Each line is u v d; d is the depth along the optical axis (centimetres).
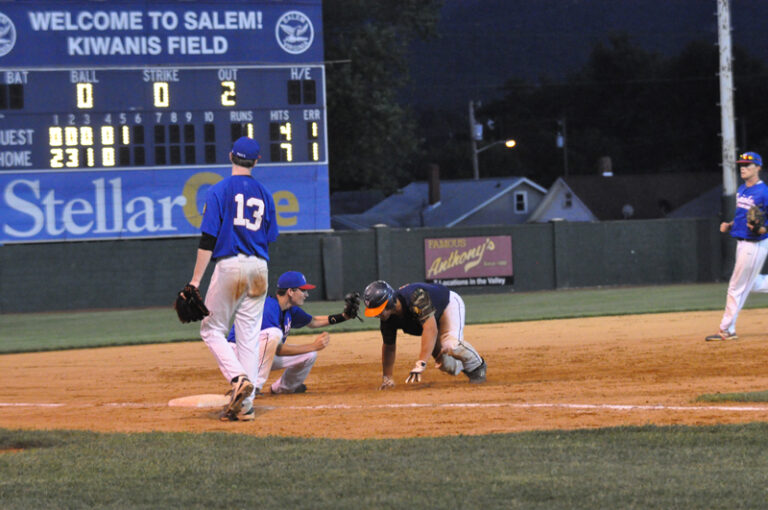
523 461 1833
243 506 1563
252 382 2491
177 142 10069
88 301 10619
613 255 12275
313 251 11150
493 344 4922
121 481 1758
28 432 2273
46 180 9919
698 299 8319
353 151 15388
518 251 11962
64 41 9812
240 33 10069
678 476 1683
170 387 3553
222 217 2392
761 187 4116
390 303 2983
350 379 3675
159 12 9944
